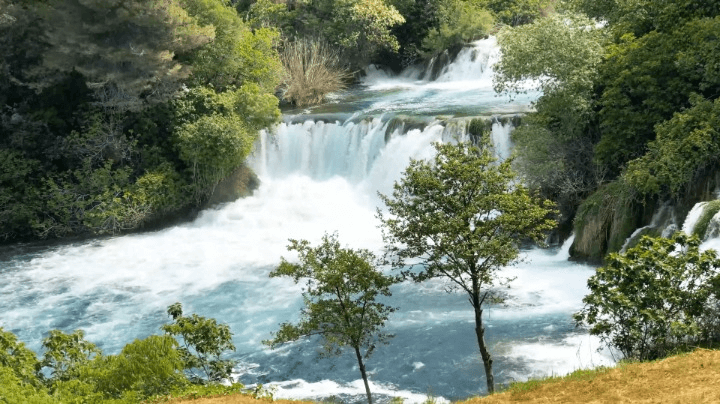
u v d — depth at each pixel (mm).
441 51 60812
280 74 49688
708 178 29000
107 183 40781
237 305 30469
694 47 31406
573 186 33500
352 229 38969
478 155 21000
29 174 41344
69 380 17172
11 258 37031
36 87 41406
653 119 31688
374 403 22156
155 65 41094
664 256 18391
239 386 17438
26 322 29719
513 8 64812
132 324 29250
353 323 20375
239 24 46688
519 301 28328
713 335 19172
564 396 15016
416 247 20453
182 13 42031
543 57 33750
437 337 25875
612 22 38625
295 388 23531
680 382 14625
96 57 41438
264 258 35625
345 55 61125
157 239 39031
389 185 41312
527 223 19734
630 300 18094
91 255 37062
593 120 34656
